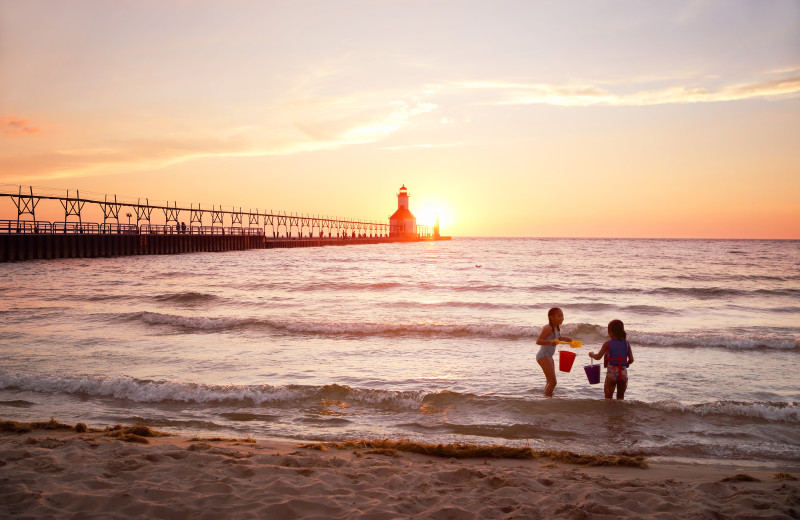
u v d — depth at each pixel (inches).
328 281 1132.5
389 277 1268.5
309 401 291.4
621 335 288.4
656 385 334.0
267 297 850.8
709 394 313.3
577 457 202.7
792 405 271.7
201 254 2497.5
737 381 344.2
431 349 452.4
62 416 265.4
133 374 356.5
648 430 244.5
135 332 523.5
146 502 142.9
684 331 560.7
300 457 191.3
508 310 719.7
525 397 299.6
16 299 779.4
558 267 1676.9
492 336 513.7
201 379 346.0
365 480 168.9
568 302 797.9
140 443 209.5
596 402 278.2
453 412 272.2
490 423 254.4
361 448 213.8
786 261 2049.7
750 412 262.8
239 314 671.8
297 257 2394.2
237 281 1124.5
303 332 533.3
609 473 186.9
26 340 474.0
